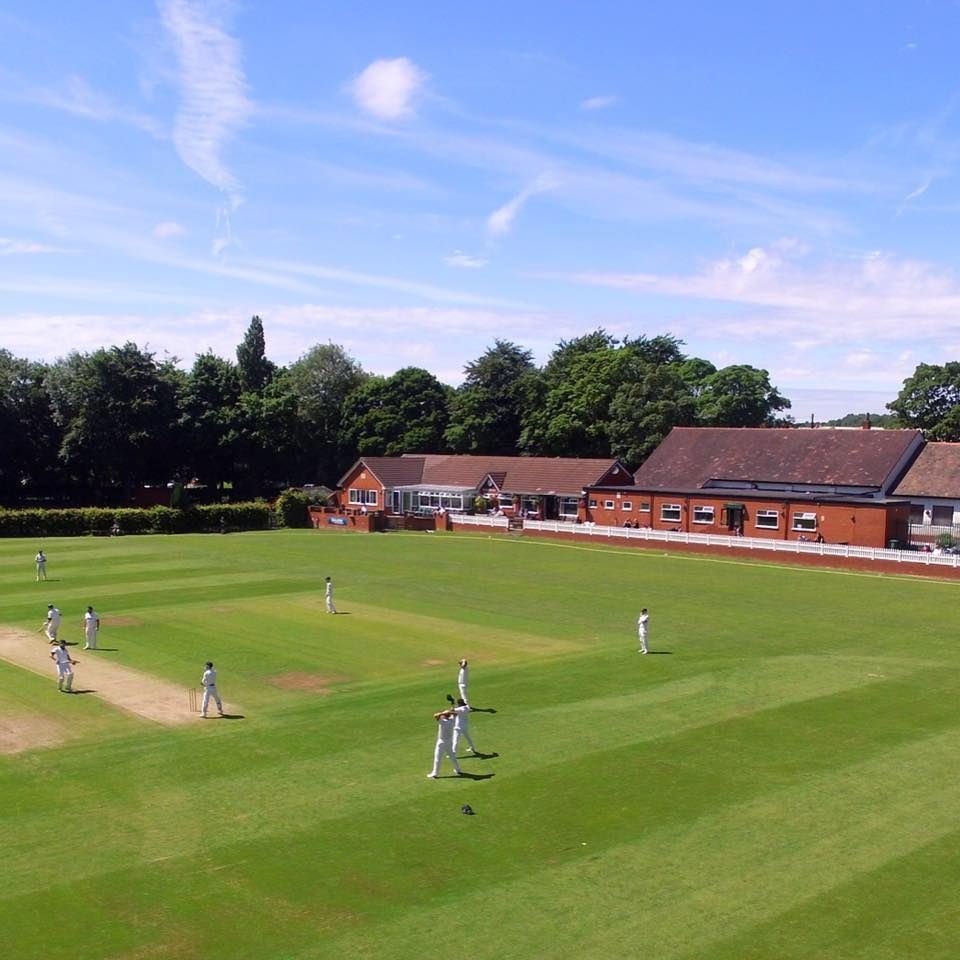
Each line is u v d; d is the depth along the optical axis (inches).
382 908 605.0
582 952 552.4
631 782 812.0
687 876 643.5
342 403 4788.4
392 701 1071.6
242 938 570.9
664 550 2491.4
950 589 1845.5
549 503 3142.2
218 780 828.0
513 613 1598.2
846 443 2677.2
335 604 1678.2
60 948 560.1
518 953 551.8
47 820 745.0
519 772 837.8
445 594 1786.4
